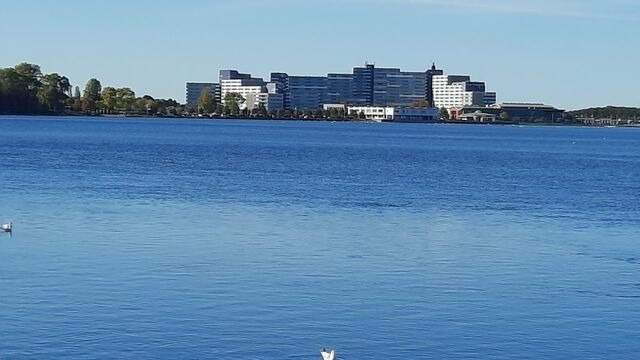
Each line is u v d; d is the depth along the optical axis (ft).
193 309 127.75
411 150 608.60
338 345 114.52
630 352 115.14
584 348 116.37
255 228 199.82
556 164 495.82
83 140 588.50
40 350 109.09
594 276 157.99
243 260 162.40
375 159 486.79
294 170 379.35
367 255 171.22
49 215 211.61
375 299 136.67
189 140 652.89
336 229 202.08
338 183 322.96
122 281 142.92
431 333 120.57
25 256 160.76
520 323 126.62
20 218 205.67
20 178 304.30
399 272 156.46
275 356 109.60
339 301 134.72
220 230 195.42
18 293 133.80
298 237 189.16
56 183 290.15
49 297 131.95
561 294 143.84
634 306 137.08
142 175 330.75
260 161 435.53
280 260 163.53
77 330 116.67
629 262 171.73
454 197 285.23
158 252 167.43
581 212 253.44
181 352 109.81
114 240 179.11
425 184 331.57
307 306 131.23
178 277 146.92
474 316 129.29
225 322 122.11
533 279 154.20
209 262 159.53
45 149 476.13
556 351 114.93
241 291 138.82
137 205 235.40
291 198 264.72
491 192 307.78
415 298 138.31
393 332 120.47
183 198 255.91
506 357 112.27
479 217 233.14
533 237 200.23
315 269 156.56
